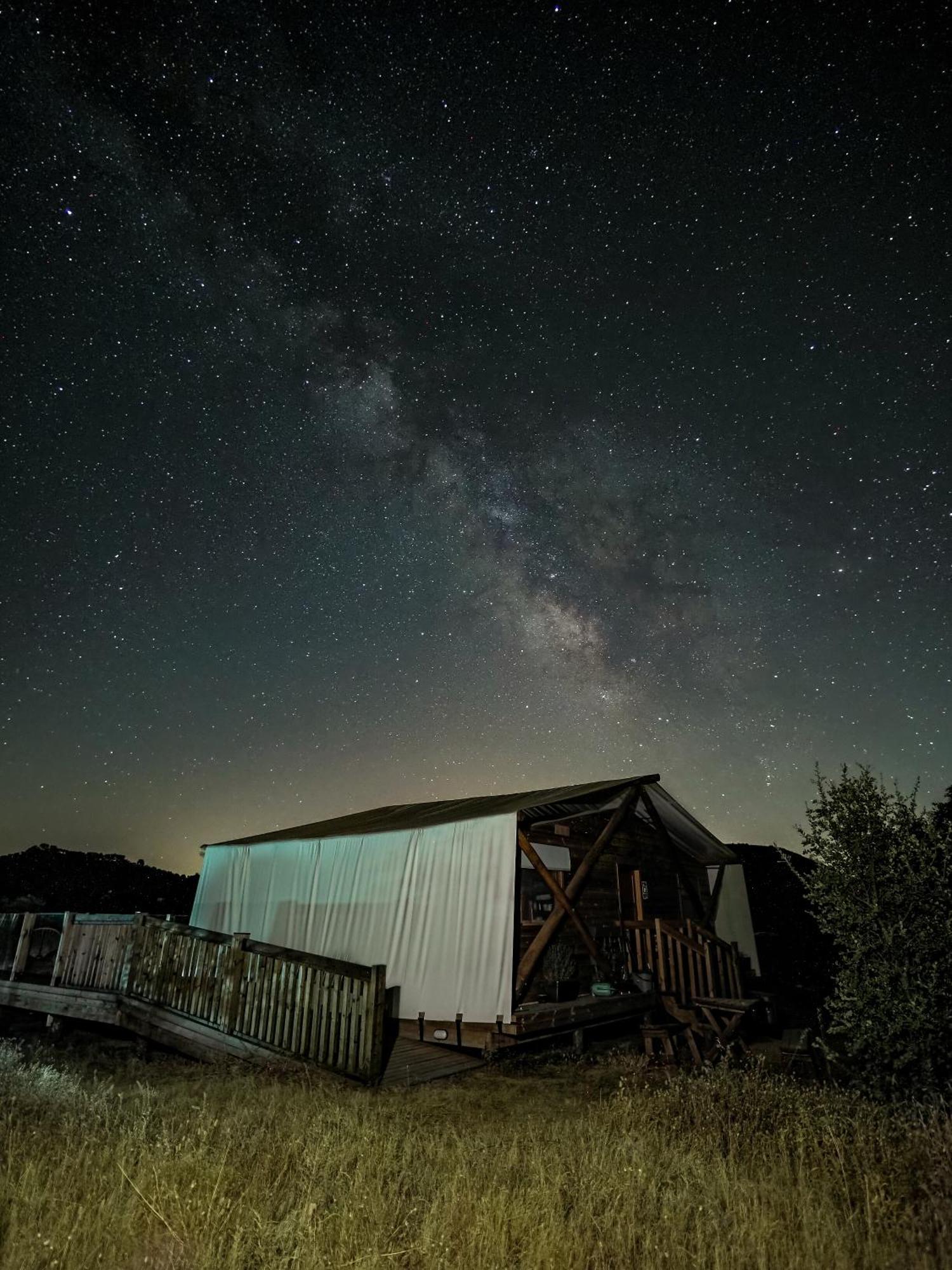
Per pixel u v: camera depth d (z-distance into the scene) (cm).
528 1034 1017
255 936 1528
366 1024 866
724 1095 656
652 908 1505
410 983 1166
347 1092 798
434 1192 462
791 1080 739
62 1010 1254
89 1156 477
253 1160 508
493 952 1084
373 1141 570
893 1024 659
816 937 1777
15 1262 343
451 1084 880
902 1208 439
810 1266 363
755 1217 420
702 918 1614
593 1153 522
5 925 1533
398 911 1241
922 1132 528
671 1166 512
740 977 1401
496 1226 403
